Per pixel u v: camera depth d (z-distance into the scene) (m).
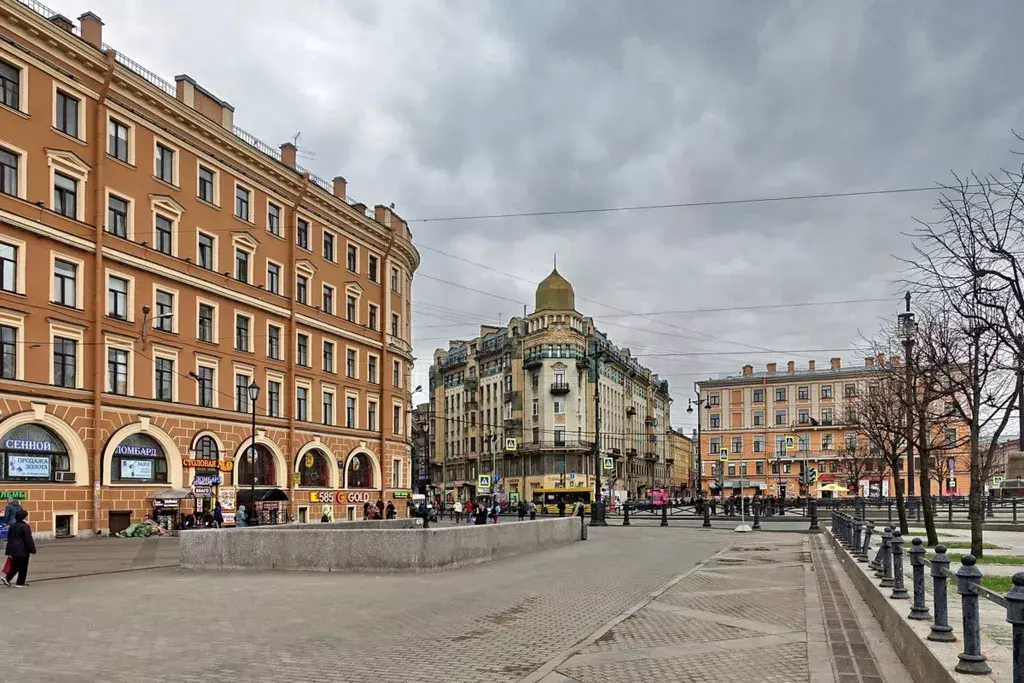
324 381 52.41
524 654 9.61
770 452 117.12
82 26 37.97
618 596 14.77
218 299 43.69
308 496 50.19
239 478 44.59
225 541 19.89
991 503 39.84
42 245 34.06
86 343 35.81
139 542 32.25
